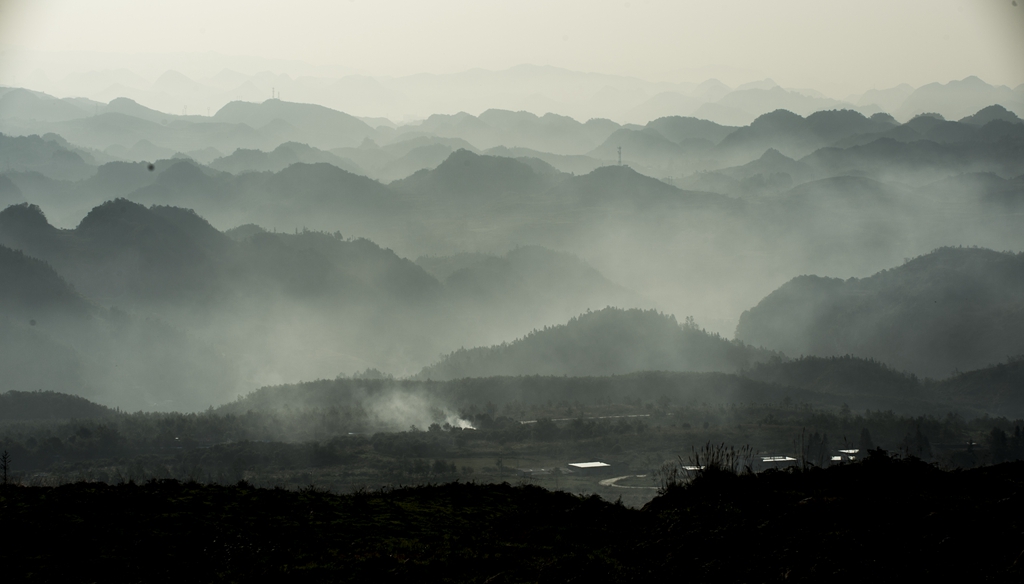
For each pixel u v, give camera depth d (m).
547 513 24.55
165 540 20.67
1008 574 15.63
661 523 22.14
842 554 17.41
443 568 19.92
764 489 22.89
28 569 18.84
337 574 19.48
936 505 19.17
